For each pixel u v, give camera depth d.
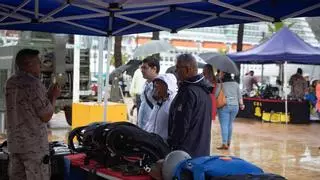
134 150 3.40
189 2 4.20
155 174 3.15
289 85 18.86
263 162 8.69
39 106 3.86
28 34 11.20
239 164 2.92
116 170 3.45
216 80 9.36
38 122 3.90
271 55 15.26
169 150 3.51
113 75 13.55
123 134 3.40
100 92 10.00
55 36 11.41
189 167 2.91
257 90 18.58
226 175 2.78
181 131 3.75
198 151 3.80
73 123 10.00
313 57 14.97
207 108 3.88
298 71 17.23
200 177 2.83
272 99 16.45
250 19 4.82
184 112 3.76
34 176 3.89
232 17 4.90
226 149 9.86
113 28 6.04
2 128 10.07
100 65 9.89
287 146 10.66
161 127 4.53
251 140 11.46
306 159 9.09
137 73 11.54
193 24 5.39
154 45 14.64
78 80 12.01
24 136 3.87
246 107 17.34
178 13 5.10
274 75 25.91
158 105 4.64
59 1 4.82
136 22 5.45
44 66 11.20
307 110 16.22
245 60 15.88
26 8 5.31
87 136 3.79
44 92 3.94
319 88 13.75
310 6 4.24
